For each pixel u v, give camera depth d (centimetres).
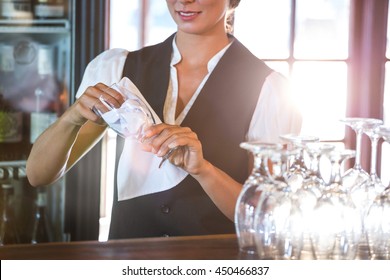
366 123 197
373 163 199
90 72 240
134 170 226
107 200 384
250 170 232
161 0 382
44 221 336
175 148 204
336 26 403
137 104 204
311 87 404
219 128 228
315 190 180
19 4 323
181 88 229
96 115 209
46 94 331
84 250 178
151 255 175
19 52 329
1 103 328
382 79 406
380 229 181
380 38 403
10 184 331
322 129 407
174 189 224
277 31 396
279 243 172
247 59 232
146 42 382
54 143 220
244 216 173
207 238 191
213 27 227
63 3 325
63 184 331
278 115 229
